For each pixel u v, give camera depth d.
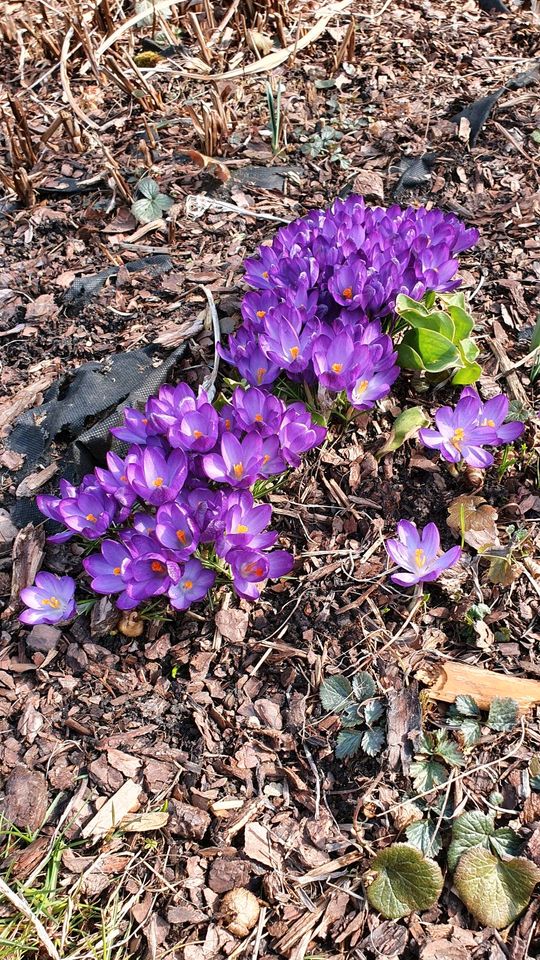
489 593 0.75
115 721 0.71
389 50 1.26
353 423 0.85
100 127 1.18
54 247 1.04
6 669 0.74
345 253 0.87
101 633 0.75
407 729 0.68
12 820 0.67
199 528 0.71
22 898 0.61
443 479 0.81
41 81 1.27
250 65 1.16
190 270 0.99
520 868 0.62
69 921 0.62
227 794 0.67
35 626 0.76
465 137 1.10
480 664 0.71
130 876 0.64
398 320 0.87
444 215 0.94
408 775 0.66
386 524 0.79
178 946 0.61
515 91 1.17
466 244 0.91
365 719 0.69
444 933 0.61
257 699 0.71
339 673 0.71
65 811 0.67
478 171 1.07
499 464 0.82
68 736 0.70
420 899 0.62
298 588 0.76
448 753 0.67
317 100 1.19
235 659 0.73
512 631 0.73
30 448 0.85
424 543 0.72
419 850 0.63
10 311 0.97
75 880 0.64
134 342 0.92
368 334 0.81
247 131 1.15
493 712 0.68
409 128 1.14
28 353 0.93
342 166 1.09
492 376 0.89
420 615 0.74
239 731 0.70
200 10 1.33
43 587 0.75
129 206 1.07
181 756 0.69
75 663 0.74
